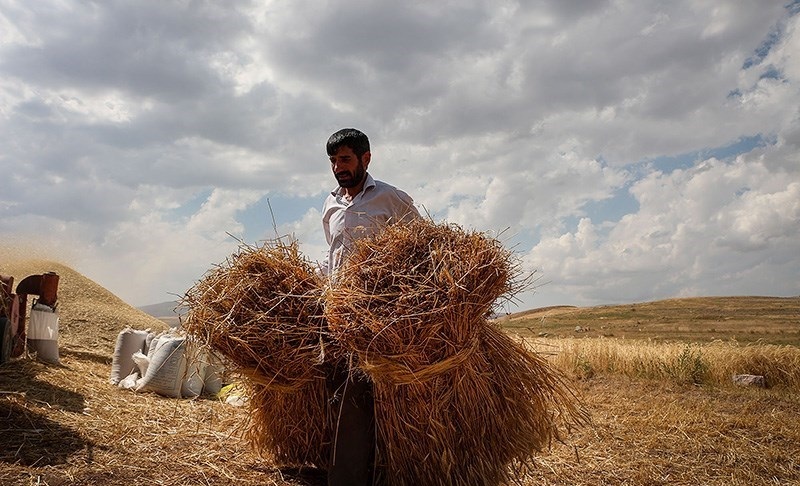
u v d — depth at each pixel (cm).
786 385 1136
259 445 381
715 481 461
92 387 596
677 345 1355
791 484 466
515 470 355
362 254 325
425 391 317
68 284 1098
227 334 326
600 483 435
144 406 530
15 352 658
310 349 329
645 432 598
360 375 331
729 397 919
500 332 354
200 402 595
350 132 371
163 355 627
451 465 321
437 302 300
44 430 392
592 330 4244
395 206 376
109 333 998
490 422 331
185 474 346
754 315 5019
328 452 369
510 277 331
